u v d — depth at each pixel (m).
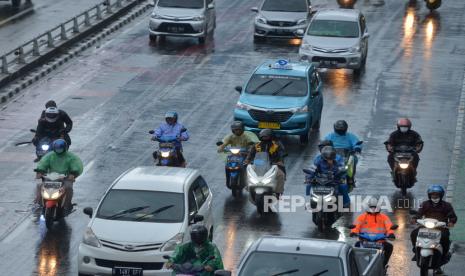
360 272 33.66
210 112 70.00
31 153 60.00
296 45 92.88
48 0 114.19
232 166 52.09
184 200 41.41
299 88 64.19
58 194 46.81
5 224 47.88
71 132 64.44
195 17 91.88
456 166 58.72
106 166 57.81
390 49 91.06
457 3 114.44
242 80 79.25
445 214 40.91
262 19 93.00
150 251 39.06
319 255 32.56
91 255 39.31
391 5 112.69
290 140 64.31
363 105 72.38
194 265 34.97
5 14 105.62
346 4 109.06
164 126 55.19
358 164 58.91
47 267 42.41
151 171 43.66
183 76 80.19
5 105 71.06
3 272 41.78
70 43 90.50
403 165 52.69
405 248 45.56
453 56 88.69
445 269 42.81
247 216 49.78
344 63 81.06
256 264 32.41
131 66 83.50
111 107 70.81
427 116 69.81
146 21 103.56
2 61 77.44
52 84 77.38
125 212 40.84
